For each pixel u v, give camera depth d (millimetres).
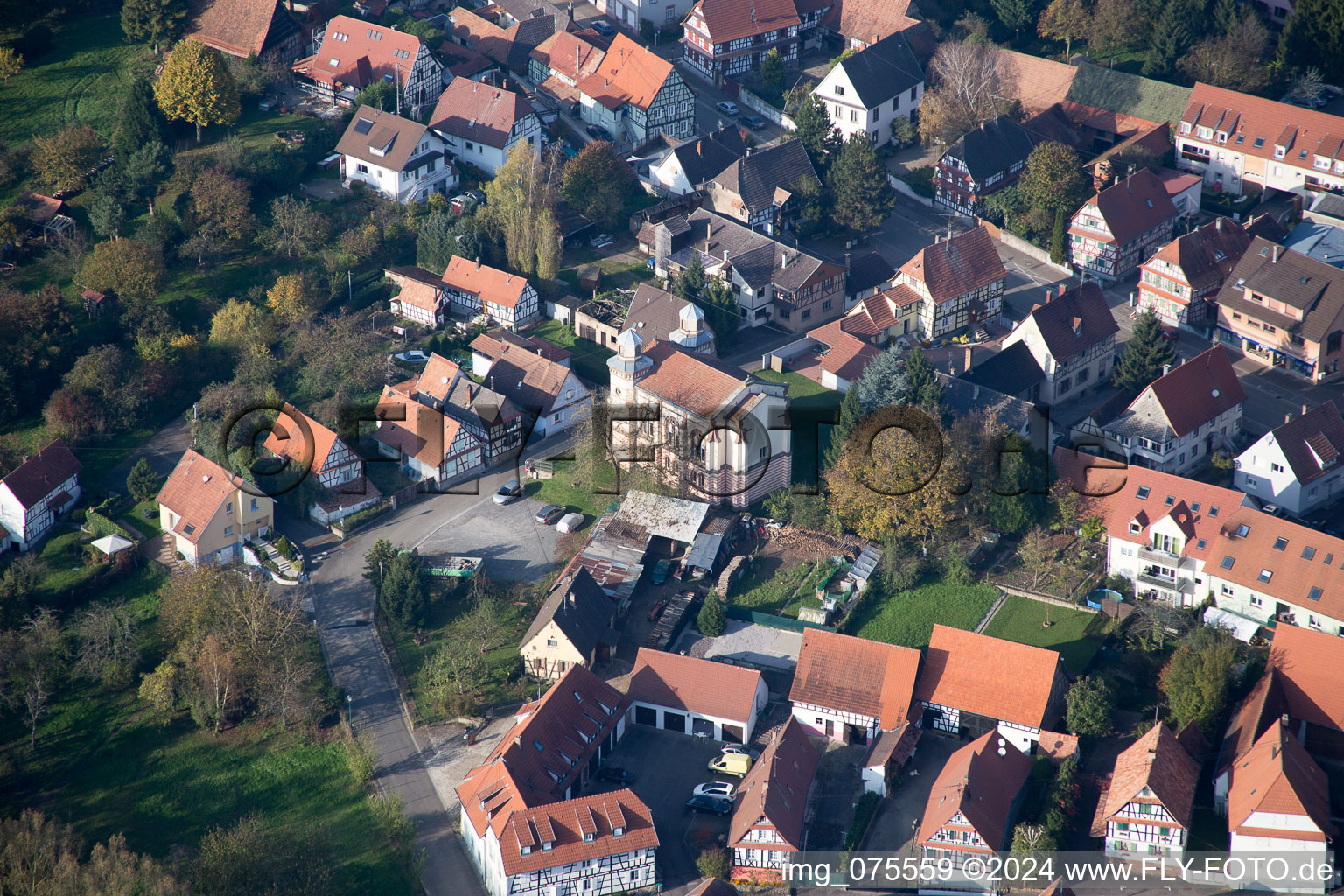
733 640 130625
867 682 120000
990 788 108875
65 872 104312
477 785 112375
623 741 122375
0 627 132750
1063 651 124500
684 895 107062
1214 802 110312
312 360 164000
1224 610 126812
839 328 164375
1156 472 131875
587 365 164500
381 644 131625
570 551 141125
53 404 157375
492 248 179500
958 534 137500
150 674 127938
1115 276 177875
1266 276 162375
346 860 111000
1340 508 139875
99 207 179250
